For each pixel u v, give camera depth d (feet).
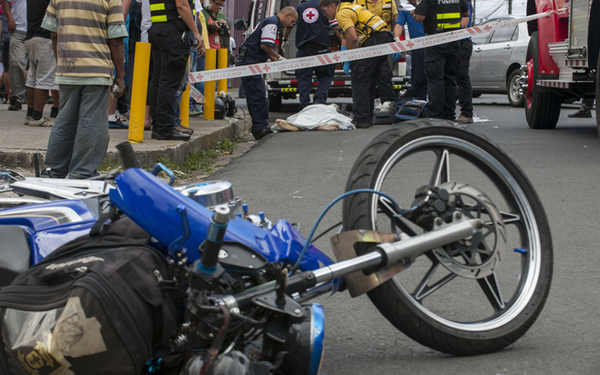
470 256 7.25
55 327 4.96
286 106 50.55
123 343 4.94
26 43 24.29
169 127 22.76
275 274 5.35
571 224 12.50
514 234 9.65
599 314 8.24
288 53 41.68
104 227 5.98
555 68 26.40
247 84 29.66
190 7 23.40
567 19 25.52
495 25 27.30
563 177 16.97
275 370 5.25
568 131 27.84
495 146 7.73
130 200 5.75
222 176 18.92
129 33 28.17
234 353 4.96
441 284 7.32
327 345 7.52
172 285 5.19
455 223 6.82
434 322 6.92
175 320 5.32
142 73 21.21
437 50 28.37
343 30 30.32
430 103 29.45
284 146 24.84
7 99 39.55
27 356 5.07
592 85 24.86
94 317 4.90
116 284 5.05
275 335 5.37
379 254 6.32
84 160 15.15
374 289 6.70
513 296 7.60
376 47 26.66
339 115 30.68
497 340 7.17
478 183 12.50
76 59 14.65
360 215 6.81
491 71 45.32
